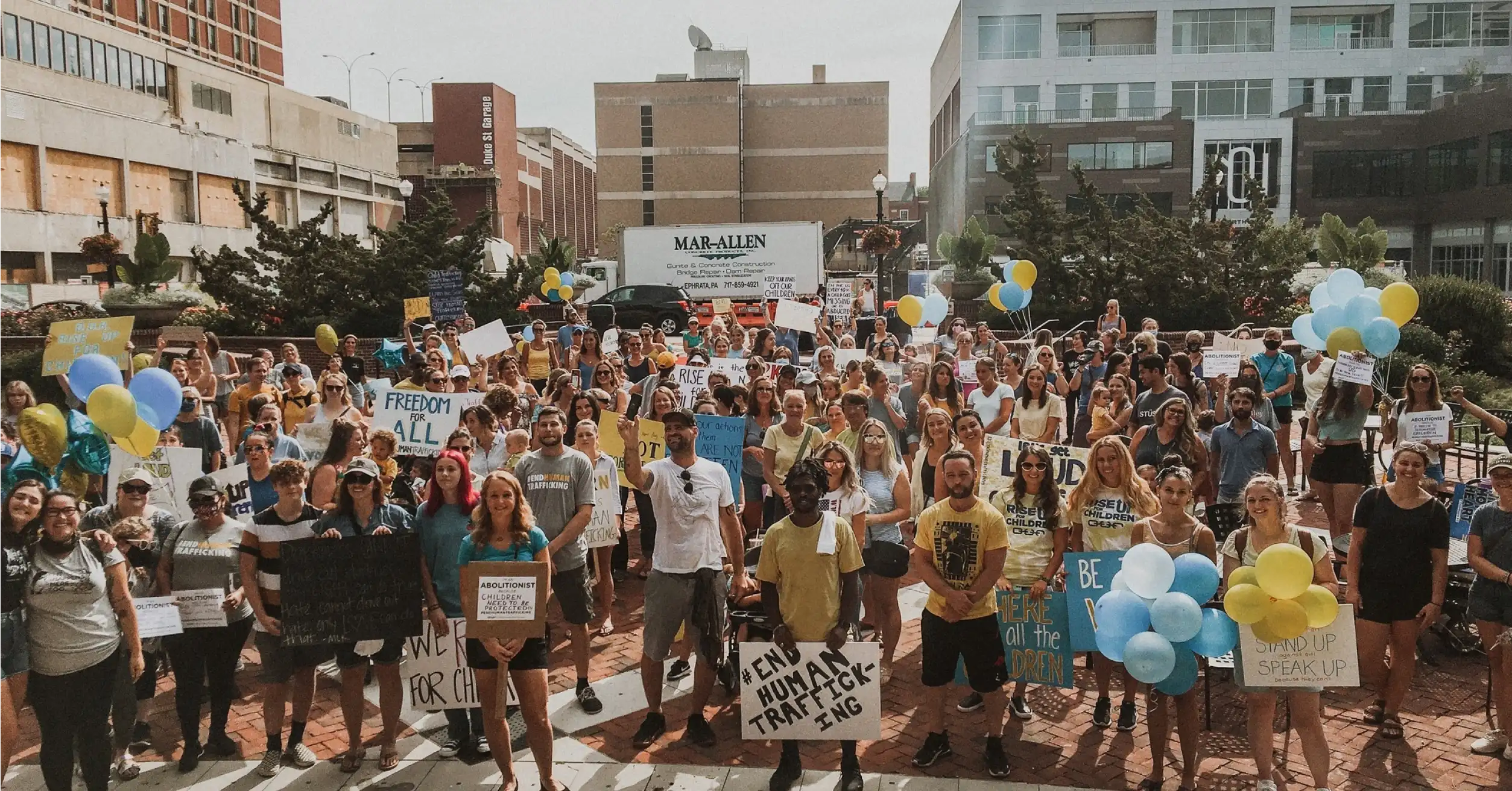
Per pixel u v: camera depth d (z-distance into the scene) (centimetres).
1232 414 883
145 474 671
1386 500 625
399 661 631
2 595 554
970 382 1392
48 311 2886
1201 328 2864
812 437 835
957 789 586
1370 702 686
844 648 592
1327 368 1226
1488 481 937
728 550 674
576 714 700
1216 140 5775
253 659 828
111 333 994
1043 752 631
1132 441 860
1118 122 5600
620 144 9250
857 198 9500
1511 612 593
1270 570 532
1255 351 1739
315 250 2883
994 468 798
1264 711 560
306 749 640
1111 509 662
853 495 687
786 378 1088
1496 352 2417
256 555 623
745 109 9494
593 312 3506
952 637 602
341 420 720
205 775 627
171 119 5800
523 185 10412
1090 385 1284
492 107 9200
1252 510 589
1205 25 5797
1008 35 5903
